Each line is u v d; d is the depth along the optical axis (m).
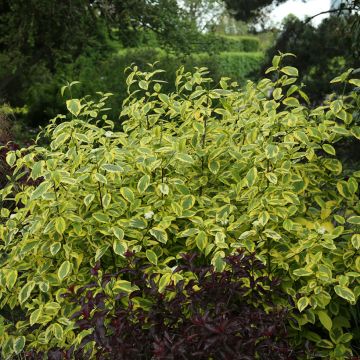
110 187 3.65
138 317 2.94
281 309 3.08
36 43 12.62
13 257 3.62
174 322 2.93
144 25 12.18
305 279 3.43
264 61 10.53
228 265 3.31
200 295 2.93
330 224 3.60
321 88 9.12
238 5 10.72
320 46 9.46
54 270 3.73
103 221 3.39
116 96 11.47
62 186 3.60
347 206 3.93
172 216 3.48
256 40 28.05
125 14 11.53
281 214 3.37
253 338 2.68
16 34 11.66
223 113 4.03
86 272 3.57
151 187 3.70
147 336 2.91
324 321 3.24
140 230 3.60
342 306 3.55
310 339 3.38
